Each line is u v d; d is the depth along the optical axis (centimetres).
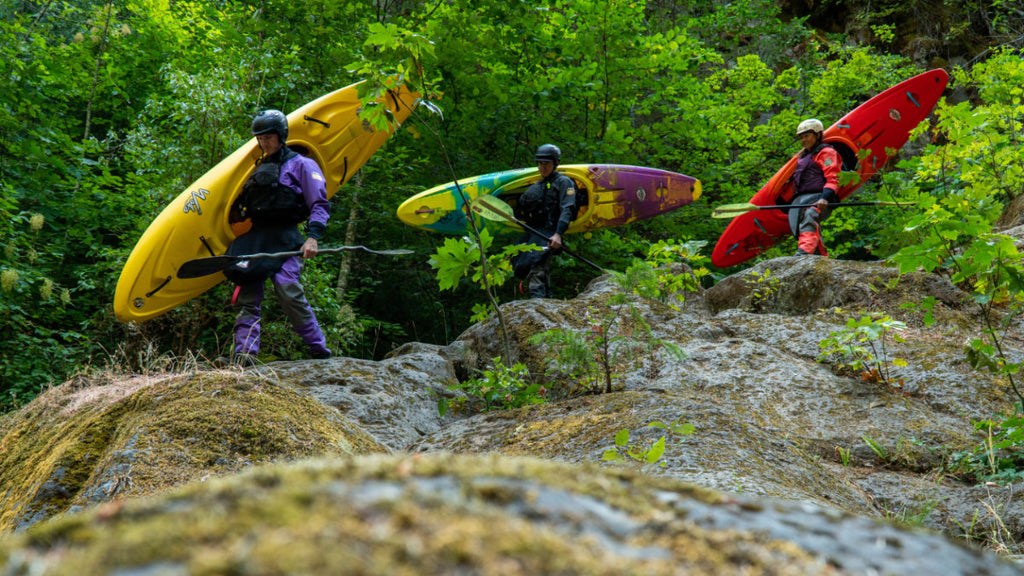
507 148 923
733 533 52
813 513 60
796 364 425
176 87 680
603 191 770
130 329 585
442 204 731
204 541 38
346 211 920
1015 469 321
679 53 920
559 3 910
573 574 40
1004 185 569
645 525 51
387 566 37
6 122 752
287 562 35
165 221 536
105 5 997
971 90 1280
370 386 418
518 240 631
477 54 883
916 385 404
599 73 914
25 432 290
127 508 45
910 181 616
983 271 320
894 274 525
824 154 645
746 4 1241
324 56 897
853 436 362
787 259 591
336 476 50
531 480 55
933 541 58
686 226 941
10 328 690
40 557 41
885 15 1440
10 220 701
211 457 229
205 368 348
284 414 254
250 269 461
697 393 395
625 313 489
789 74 1080
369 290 893
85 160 770
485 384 405
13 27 802
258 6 899
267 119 470
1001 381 400
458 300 948
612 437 282
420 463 56
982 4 1475
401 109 642
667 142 995
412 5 1042
